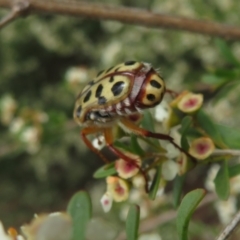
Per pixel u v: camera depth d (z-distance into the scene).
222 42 0.23
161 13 0.23
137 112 0.18
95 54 0.82
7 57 0.85
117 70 0.18
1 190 0.84
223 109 0.44
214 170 0.26
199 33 0.23
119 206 0.27
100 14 0.23
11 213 0.83
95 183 0.84
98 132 0.19
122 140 0.19
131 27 0.68
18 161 0.84
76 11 0.23
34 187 0.86
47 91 0.84
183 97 0.18
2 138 0.75
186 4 0.37
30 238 0.17
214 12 0.37
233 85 0.23
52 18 0.83
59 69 0.86
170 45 0.64
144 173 0.18
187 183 0.68
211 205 0.34
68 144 0.81
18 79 0.86
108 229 0.17
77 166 0.85
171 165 0.18
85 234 0.17
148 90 0.18
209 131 0.18
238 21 0.41
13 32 0.83
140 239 0.27
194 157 0.18
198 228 0.26
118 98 0.18
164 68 0.67
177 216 0.16
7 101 0.36
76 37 0.83
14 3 0.23
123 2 0.78
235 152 0.18
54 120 0.32
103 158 0.19
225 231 0.16
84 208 0.17
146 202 0.27
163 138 0.17
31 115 0.32
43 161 0.82
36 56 0.85
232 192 0.23
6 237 0.17
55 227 0.17
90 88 0.19
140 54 0.63
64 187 0.87
